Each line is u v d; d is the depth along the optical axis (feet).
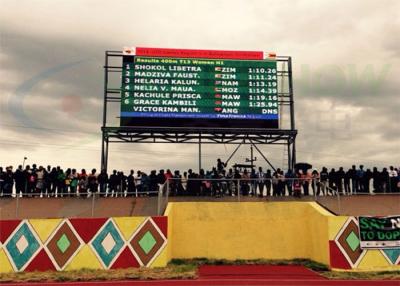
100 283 39.96
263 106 76.23
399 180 65.87
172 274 43.19
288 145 77.82
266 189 62.28
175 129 74.02
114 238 47.57
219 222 54.80
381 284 39.96
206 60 77.00
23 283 40.16
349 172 65.72
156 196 62.75
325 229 49.03
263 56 78.33
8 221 46.80
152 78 75.31
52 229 47.09
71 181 63.52
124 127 73.36
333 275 43.73
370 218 48.78
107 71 77.30
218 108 75.36
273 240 54.54
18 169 63.00
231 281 40.78
